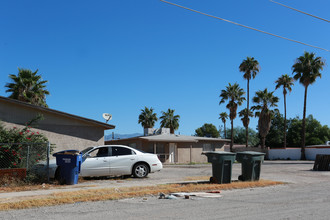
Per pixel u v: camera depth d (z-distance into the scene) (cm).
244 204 898
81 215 765
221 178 1308
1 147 1323
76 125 1797
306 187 1298
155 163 1535
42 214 780
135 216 746
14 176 1278
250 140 8675
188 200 976
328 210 802
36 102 2703
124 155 1490
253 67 5156
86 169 1411
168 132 3950
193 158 3534
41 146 1423
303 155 4462
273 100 4922
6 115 1667
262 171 2117
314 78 4359
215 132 8356
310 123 6719
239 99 5231
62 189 1163
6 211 820
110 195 1013
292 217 721
